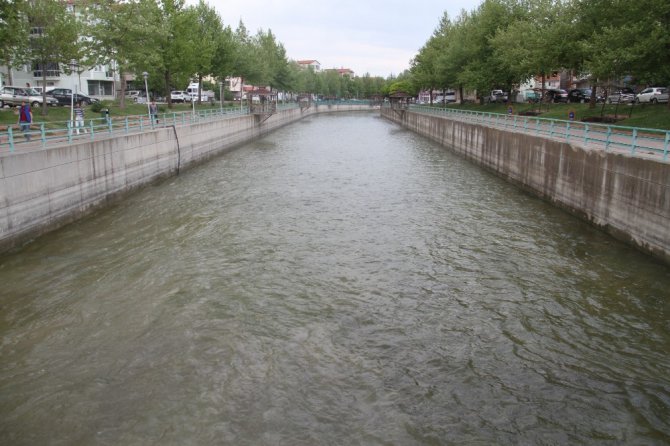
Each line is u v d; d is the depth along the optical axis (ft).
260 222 69.31
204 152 132.57
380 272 51.42
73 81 207.31
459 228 66.95
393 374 33.63
